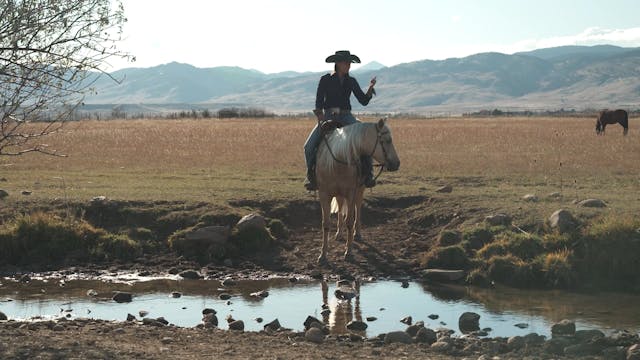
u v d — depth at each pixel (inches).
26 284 529.0
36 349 313.1
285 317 443.2
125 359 310.5
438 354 349.7
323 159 537.3
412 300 487.8
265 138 1621.6
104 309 460.4
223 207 651.5
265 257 591.8
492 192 734.5
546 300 486.6
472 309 464.4
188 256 594.2
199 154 1221.1
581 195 703.1
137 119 3447.3
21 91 323.3
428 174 913.5
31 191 726.5
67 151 1263.5
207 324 412.2
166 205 660.1
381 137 500.7
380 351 351.3
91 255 588.4
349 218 558.3
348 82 544.4
